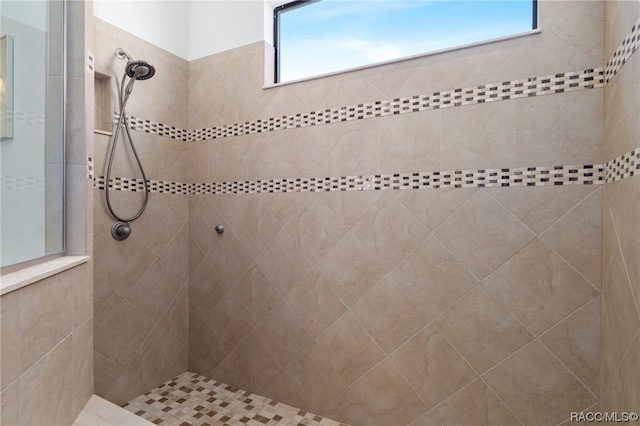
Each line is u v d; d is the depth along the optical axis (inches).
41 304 42.8
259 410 71.0
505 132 54.9
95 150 66.6
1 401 36.1
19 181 44.6
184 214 85.6
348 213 67.0
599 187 49.5
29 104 46.6
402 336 62.4
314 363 70.4
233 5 80.7
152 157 77.6
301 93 71.7
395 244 62.8
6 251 42.3
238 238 79.4
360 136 65.7
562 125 51.5
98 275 67.6
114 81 69.6
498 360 55.6
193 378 83.6
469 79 57.1
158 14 79.1
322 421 67.6
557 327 52.0
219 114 82.1
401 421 62.5
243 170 78.7
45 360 43.6
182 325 85.5
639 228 36.6
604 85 48.9
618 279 42.6
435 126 59.6
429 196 60.1
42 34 49.2
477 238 56.8
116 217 70.2
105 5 68.0
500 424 55.5
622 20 42.1
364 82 65.4
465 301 57.7
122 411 53.4
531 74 53.2
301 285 71.8
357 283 66.1
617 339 42.7
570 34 50.9
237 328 79.6
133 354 74.3
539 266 53.0
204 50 84.4
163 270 80.6
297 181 72.2
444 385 59.3
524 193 53.8
